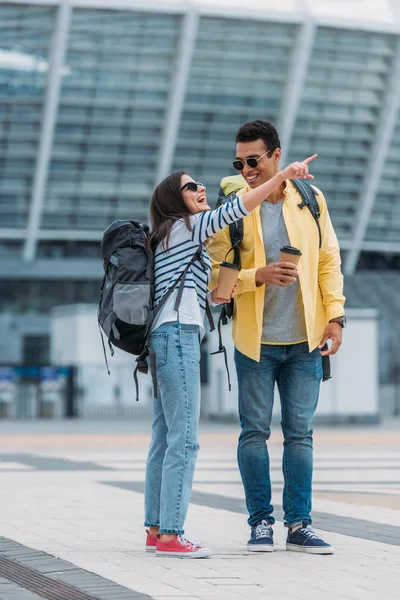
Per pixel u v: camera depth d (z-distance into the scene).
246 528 8.92
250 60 72.44
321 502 11.12
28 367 44.81
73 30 68.38
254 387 7.82
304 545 7.58
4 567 7.11
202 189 7.64
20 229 77.31
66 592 6.17
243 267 7.91
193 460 7.50
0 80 70.00
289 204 7.88
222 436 28.83
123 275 7.36
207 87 73.00
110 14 68.06
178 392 7.45
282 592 6.13
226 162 75.75
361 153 78.56
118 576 6.64
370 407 37.06
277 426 35.06
